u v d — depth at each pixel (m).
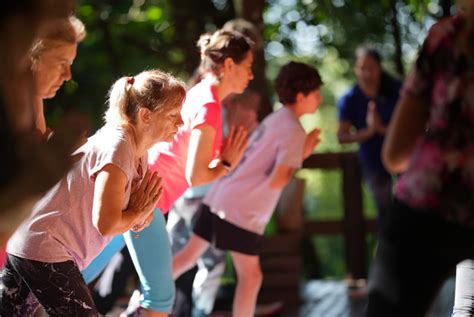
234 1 16.42
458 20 5.50
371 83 13.88
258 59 14.18
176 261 9.58
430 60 5.58
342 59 18.83
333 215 35.50
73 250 6.71
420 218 5.46
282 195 13.66
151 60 18.20
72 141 3.57
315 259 19.25
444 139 5.46
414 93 5.64
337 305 13.02
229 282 12.74
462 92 5.44
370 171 13.86
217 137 8.35
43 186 3.49
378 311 5.53
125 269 9.52
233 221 9.32
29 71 3.48
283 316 12.24
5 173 3.38
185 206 9.89
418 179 5.48
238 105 10.59
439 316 11.25
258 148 9.37
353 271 15.12
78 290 6.67
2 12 3.26
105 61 18.19
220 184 9.48
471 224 5.41
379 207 13.88
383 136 13.77
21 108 3.43
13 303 6.78
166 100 7.00
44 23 3.37
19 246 6.62
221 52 8.54
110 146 6.57
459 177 5.42
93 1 17.98
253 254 9.44
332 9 17.97
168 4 17.22
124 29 18.14
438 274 5.52
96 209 6.46
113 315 11.88
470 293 6.82
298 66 9.51
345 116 14.24
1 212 3.44
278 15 18.39
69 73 6.78
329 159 15.12
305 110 9.55
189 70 16.44
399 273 5.49
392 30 18.20
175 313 10.00
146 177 6.70
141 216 6.68
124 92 7.00
